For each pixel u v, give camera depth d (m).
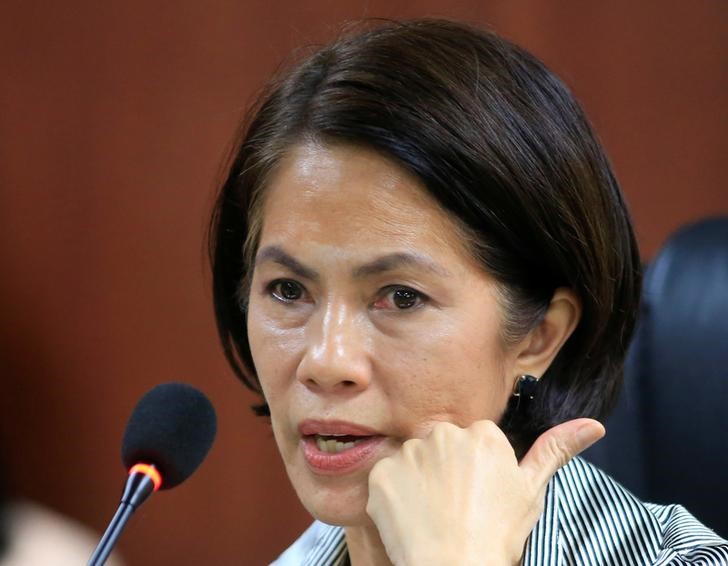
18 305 13.80
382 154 5.19
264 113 5.66
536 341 5.66
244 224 6.00
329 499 5.43
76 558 8.62
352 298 5.31
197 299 13.63
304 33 13.28
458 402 5.36
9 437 13.75
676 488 8.52
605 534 5.83
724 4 13.40
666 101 13.49
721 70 13.44
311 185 5.29
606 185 5.73
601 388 5.92
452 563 4.97
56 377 13.81
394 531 5.15
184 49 13.50
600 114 13.46
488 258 5.30
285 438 5.58
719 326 8.53
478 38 5.50
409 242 5.18
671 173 13.52
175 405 5.84
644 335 8.67
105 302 13.73
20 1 13.60
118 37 13.55
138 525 13.88
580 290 5.59
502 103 5.33
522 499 5.21
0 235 13.77
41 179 13.73
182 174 13.58
